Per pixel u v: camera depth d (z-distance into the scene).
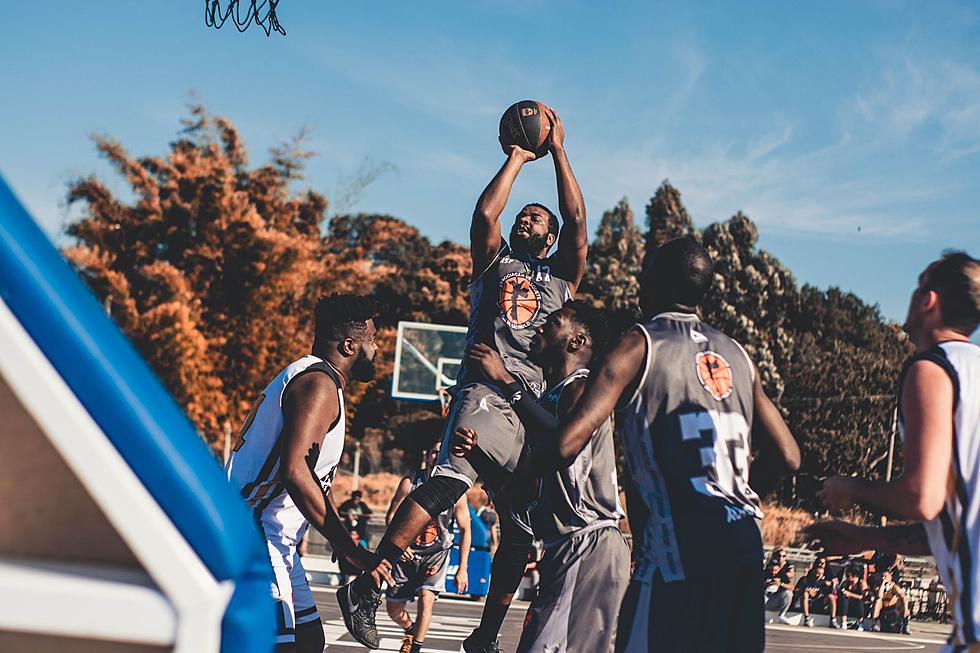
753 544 3.16
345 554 3.74
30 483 0.79
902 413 2.93
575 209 5.04
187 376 42.78
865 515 29.94
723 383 3.29
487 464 4.83
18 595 0.72
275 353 45.34
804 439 51.53
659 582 3.14
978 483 2.83
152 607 0.73
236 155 48.41
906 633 18.62
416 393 21.52
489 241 5.01
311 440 3.76
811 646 13.47
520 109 5.06
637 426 3.24
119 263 46.88
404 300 56.47
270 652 0.84
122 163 46.31
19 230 0.77
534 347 4.46
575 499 4.08
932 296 3.06
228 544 0.76
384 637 10.08
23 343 0.72
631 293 53.78
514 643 9.97
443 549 7.83
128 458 0.75
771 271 56.91
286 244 45.69
